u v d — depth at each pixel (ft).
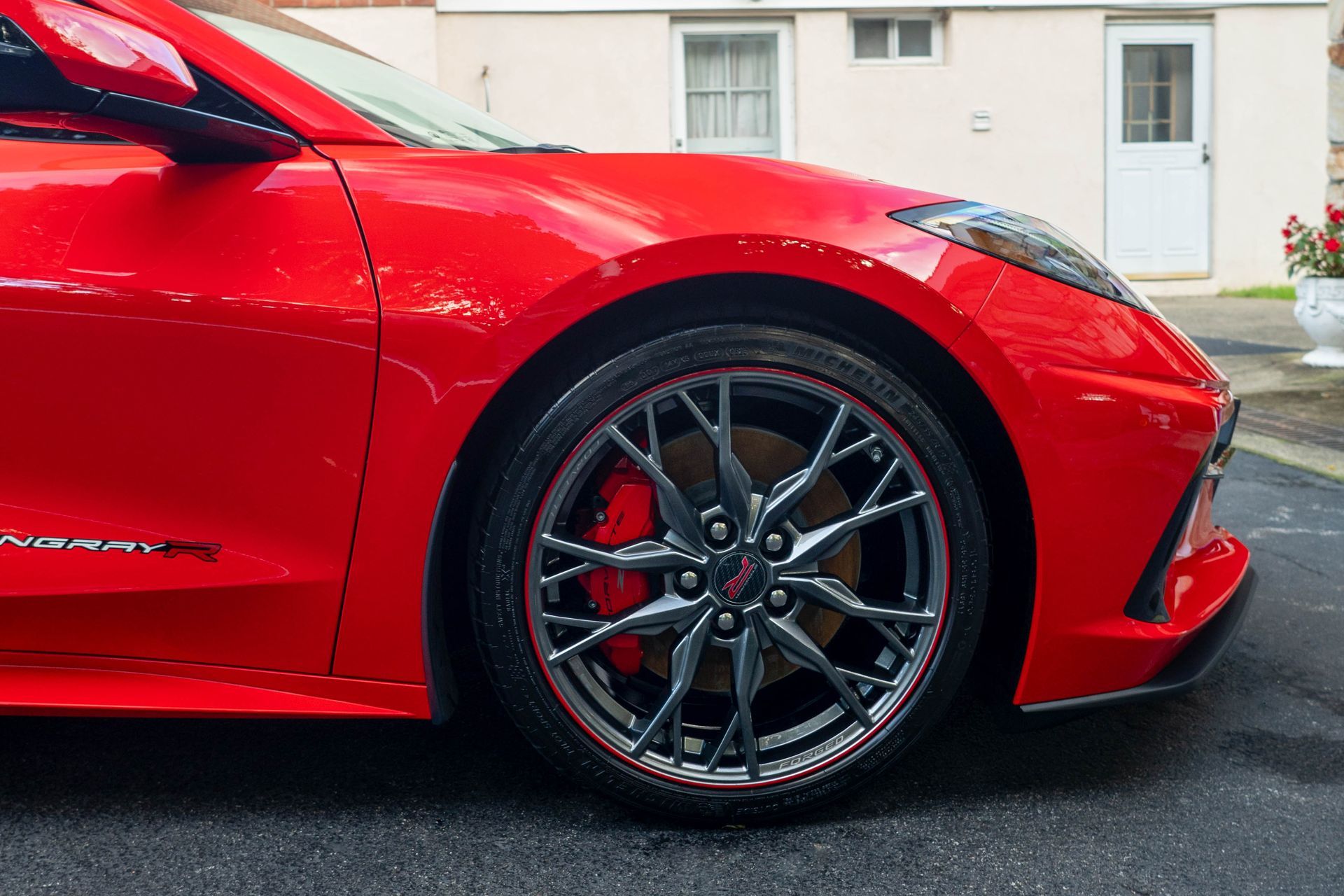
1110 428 4.26
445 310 3.91
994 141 26.63
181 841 4.32
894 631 4.41
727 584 4.22
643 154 4.47
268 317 3.90
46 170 4.11
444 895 3.94
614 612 4.37
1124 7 26.37
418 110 5.32
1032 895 3.92
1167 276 27.96
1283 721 5.43
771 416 4.57
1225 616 5.07
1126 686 4.57
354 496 4.02
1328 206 16.61
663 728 4.33
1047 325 4.25
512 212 4.00
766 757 4.39
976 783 4.79
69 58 3.20
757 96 25.95
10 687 4.21
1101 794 4.69
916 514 4.34
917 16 26.21
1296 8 27.02
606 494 4.40
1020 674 4.47
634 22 24.85
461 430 3.95
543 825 4.44
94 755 5.06
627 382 4.06
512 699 4.17
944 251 4.19
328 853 4.23
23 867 4.12
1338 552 8.39
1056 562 4.32
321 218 3.97
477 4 24.22
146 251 3.94
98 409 3.97
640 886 4.00
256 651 4.18
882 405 4.20
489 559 4.07
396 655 4.17
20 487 4.05
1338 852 4.21
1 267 3.93
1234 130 27.48
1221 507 9.76
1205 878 4.04
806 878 4.04
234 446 3.99
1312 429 12.60
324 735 5.27
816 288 4.15
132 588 4.11
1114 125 27.09
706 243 3.95
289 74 4.37
